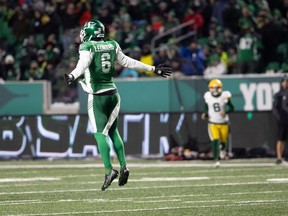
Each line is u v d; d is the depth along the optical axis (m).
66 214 28.75
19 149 56.06
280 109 50.75
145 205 31.06
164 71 31.77
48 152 55.84
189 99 57.81
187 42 66.00
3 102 61.62
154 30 66.00
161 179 41.31
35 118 56.06
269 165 49.59
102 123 30.64
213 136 49.94
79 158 55.59
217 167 48.59
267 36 63.34
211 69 61.78
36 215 28.59
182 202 31.89
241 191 35.31
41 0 69.50
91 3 70.00
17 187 38.16
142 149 55.47
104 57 30.62
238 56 62.72
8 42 69.06
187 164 51.25
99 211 29.42
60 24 68.25
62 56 65.94
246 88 57.50
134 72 62.22
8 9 70.25
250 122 55.25
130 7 68.38
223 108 50.59
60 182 40.34
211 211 29.00
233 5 66.50
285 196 33.25
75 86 62.03
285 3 68.25
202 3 67.31
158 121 55.38
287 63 62.81
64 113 61.28
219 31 64.81
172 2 68.38
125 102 58.72
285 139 50.72
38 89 61.50
